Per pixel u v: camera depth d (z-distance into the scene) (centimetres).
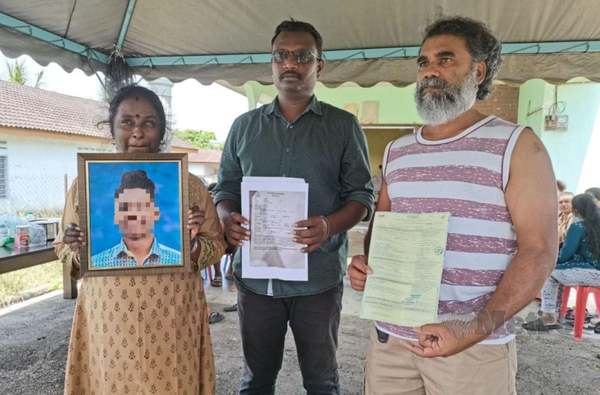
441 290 123
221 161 220
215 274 525
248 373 210
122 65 358
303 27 191
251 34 339
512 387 126
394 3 297
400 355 139
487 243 121
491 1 286
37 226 306
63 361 320
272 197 172
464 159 123
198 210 147
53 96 1722
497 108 723
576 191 572
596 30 299
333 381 207
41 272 607
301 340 202
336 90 783
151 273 142
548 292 401
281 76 188
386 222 126
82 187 139
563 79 323
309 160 194
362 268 132
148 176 142
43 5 275
